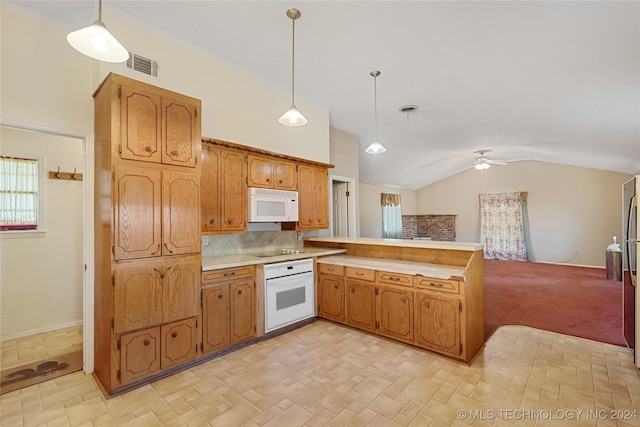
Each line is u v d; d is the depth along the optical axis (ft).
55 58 8.15
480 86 11.60
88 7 7.95
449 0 7.34
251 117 11.89
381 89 12.59
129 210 7.32
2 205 10.52
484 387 7.39
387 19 8.29
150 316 7.64
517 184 28.32
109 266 7.15
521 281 19.26
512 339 10.33
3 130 10.48
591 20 7.27
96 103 8.39
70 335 10.76
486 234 29.94
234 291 9.47
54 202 11.29
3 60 7.45
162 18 8.64
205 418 6.33
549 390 7.25
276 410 6.57
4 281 10.29
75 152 11.76
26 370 8.39
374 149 11.77
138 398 7.03
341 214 18.45
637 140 14.66
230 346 9.38
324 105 14.53
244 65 11.21
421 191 34.35
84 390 7.41
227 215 10.30
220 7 8.11
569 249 25.77
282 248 13.56
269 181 11.73
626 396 6.97
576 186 25.46
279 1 7.79
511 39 8.48
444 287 8.84
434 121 15.78
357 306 11.02
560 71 9.72
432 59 10.08
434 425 6.06
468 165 29.55
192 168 8.48
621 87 10.03
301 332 10.99
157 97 7.85
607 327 11.35
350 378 7.84
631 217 8.82
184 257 8.29
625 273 9.46
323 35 9.15
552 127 15.19
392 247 11.75
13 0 7.46
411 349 9.50
